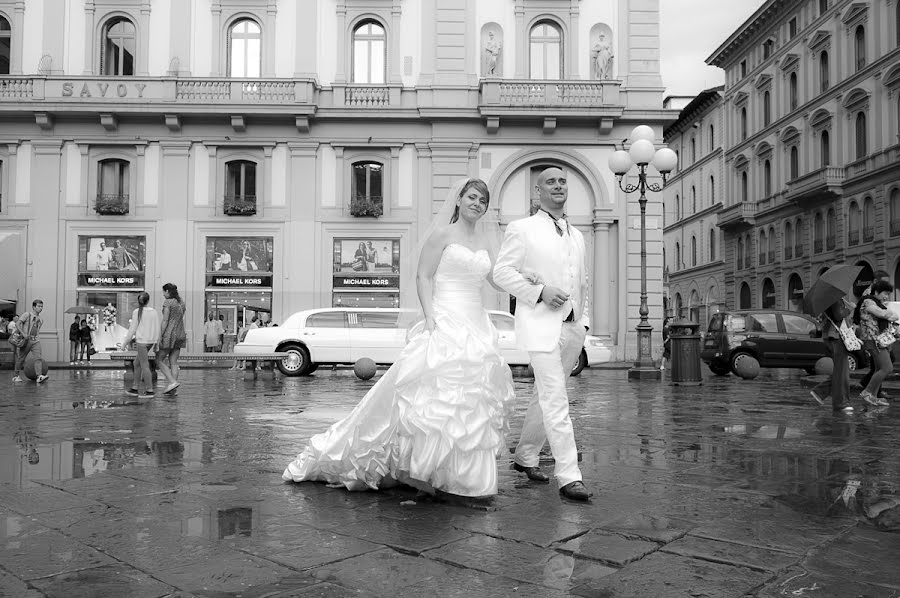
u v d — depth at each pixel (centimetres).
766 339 1772
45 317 2444
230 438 670
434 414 404
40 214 2456
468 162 2464
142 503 409
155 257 2467
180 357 1530
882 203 3156
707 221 5031
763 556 313
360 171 2511
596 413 885
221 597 265
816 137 3716
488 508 397
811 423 782
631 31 2481
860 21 3344
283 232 2477
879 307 982
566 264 450
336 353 1711
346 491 442
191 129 2477
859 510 394
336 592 271
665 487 453
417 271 471
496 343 443
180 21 2488
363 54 2520
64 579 284
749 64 4475
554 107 2392
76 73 2484
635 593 270
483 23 2494
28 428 746
